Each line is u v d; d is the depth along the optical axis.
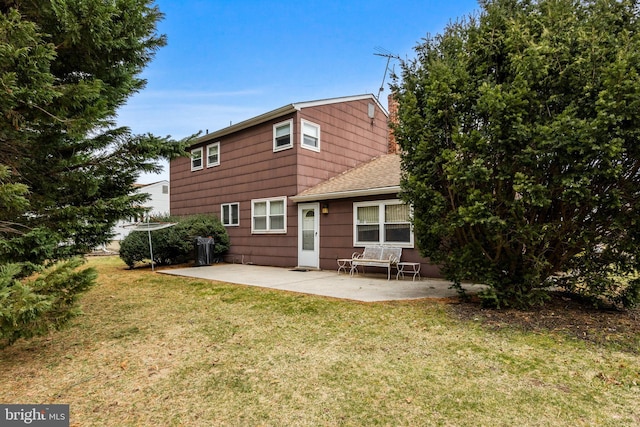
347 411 2.52
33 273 4.07
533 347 3.58
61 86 3.53
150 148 4.84
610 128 3.63
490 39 4.53
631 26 4.14
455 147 4.69
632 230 3.96
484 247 4.88
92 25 3.78
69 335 4.28
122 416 2.50
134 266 11.48
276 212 11.43
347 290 6.71
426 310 4.98
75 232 4.37
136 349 3.80
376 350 3.63
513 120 4.01
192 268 10.86
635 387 2.77
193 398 2.74
